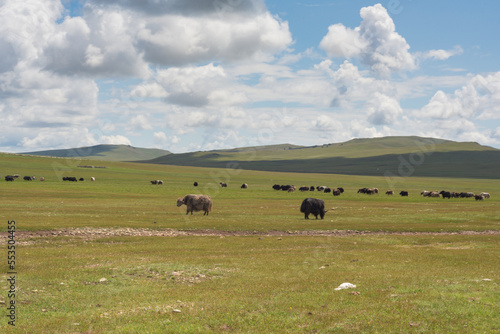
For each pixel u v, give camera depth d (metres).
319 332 9.65
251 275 16.66
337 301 12.25
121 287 14.48
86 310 11.62
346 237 30.88
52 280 15.19
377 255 22.58
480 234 34.44
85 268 17.50
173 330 9.77
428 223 40.06
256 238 29.48
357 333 9.52
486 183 190.88
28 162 173.12
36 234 28.34
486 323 10.00
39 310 11.62
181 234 31.47
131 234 30.31
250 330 9.81
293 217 43.00
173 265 18.38
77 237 28.02
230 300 12.53
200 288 14.31
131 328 9.92
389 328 9.73
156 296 13.12
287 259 20.62
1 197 56.84
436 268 18.45
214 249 24.25
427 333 9.41
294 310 11.38
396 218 43.38
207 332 9.69
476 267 18.81
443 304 11.56
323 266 18.92
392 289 13.75
